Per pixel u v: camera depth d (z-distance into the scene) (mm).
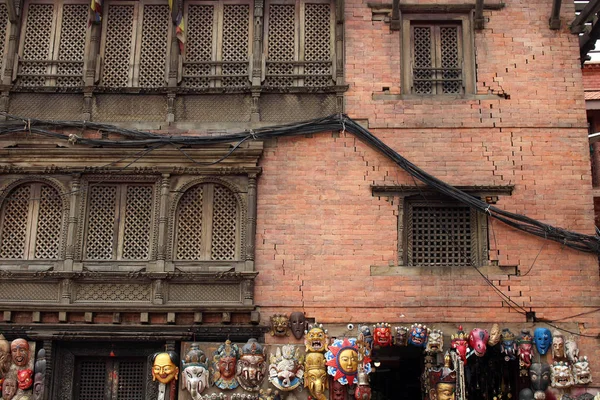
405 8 15008
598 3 13859
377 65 14797
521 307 13586
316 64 14859
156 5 15250
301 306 13648
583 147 14281
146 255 14008
